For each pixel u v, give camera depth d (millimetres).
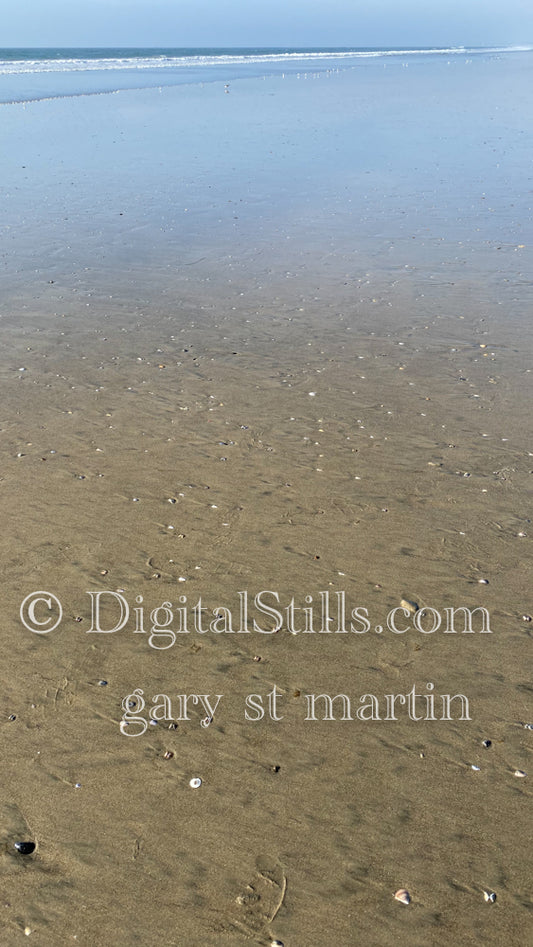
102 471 5875
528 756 3514
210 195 15797
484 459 6094
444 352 8234
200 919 2836
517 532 5152
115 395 7199
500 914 2859
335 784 3377
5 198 15352
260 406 7012
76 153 20594
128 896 2908
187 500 5508
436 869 3020
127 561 4832
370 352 8250
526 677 3967
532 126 26375
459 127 26172
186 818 3209
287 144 22328
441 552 4945
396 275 10844
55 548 4941
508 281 10570
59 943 2754
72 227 13305
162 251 11992
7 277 10680
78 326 8945
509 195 15828
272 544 5023
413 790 3350
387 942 2768
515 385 7426
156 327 8945
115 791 3326
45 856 3045
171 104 33281
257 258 11641
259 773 3428
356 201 15336
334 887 2949
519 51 162875
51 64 68125
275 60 93312
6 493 5535
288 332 8812
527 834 3158
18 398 7094
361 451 6223
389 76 54906
